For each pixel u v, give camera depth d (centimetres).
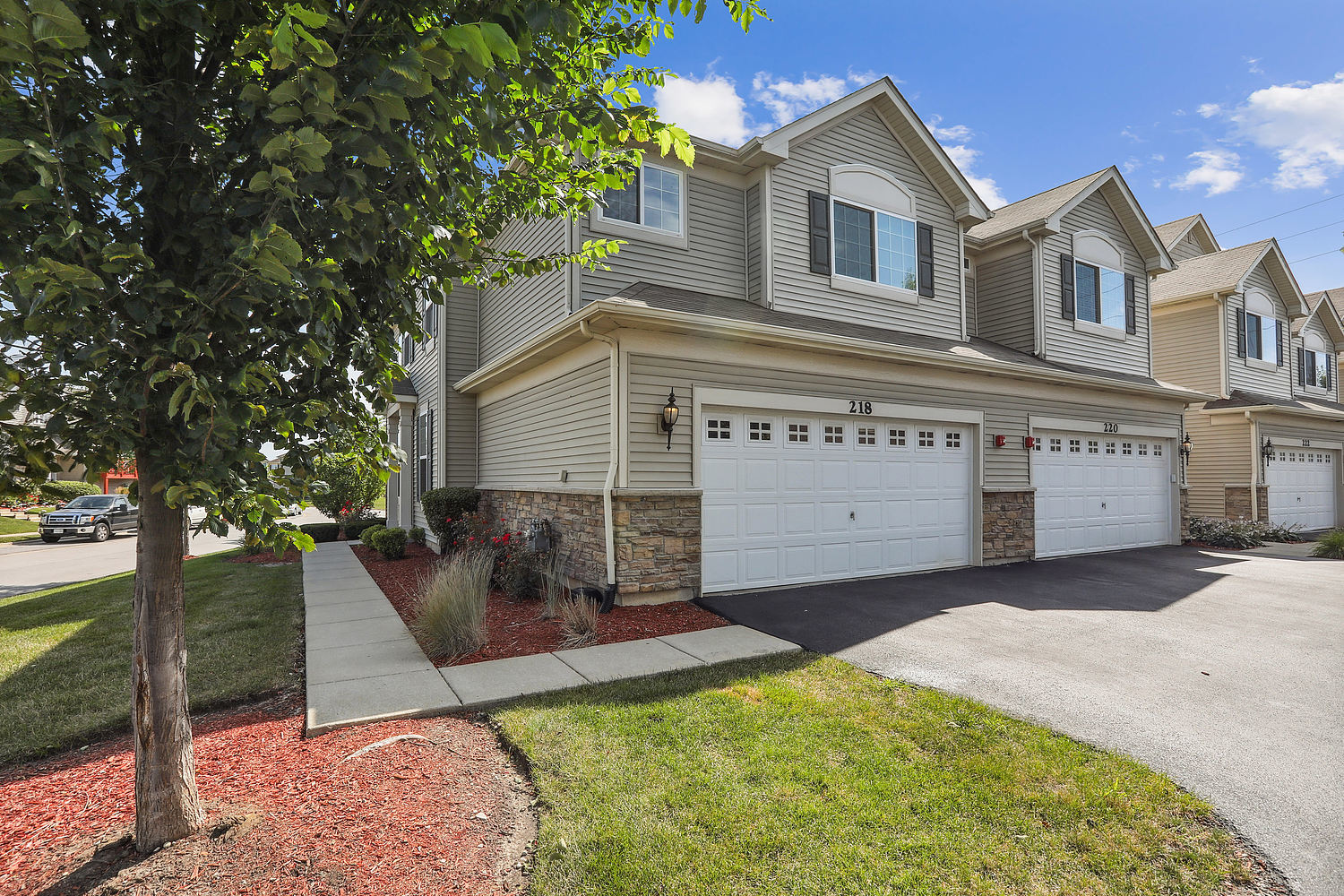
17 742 397
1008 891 261
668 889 259
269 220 198
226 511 218
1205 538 1395
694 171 950
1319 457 1834
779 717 425
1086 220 1362
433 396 1350
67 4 180
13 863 268
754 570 807
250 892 245
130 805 319
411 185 253
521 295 1047
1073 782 342
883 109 1070
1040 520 1126
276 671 529
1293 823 305
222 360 220
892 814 312
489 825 302
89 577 1274
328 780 334
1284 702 453
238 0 207
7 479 201
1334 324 2083
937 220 1138
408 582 948
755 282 956
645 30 310
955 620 675
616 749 375
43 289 173
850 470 893
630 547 713
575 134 283
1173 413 1368
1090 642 596
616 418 711
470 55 185
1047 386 1126
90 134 172
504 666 533
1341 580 905
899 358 891
